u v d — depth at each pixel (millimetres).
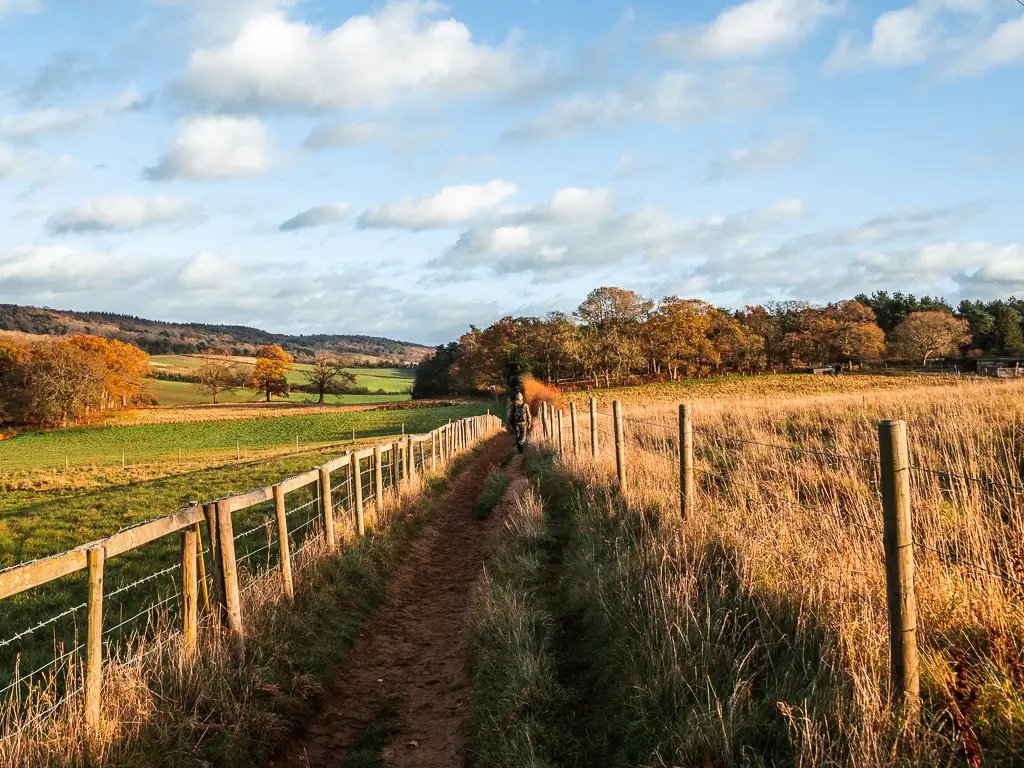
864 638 3781
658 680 4133
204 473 27188
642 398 70250
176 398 119438
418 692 5715
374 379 179125
